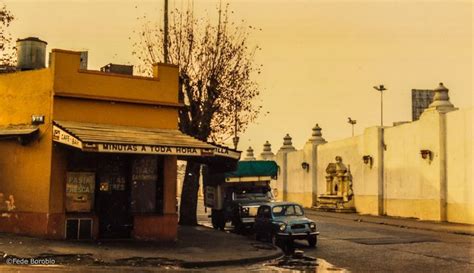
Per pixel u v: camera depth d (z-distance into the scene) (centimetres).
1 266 1395
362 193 4475
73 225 1891
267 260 1817
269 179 3081
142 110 2055
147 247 1844
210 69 3011
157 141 1841
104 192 1964
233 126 3094
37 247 1664
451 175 3416
